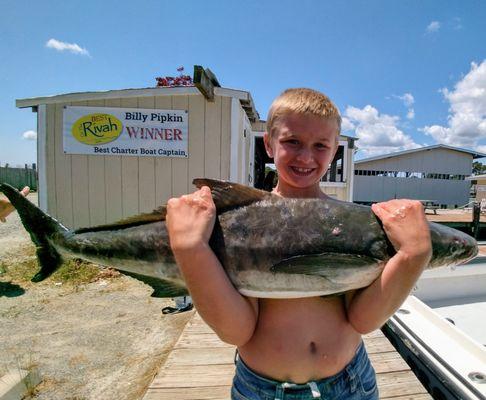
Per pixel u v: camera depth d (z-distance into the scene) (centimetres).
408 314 312
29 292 591
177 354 305
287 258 144
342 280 141
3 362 385
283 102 152
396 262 122
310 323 143
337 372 145
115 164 685
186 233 115
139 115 677
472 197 3522
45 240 219
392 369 275
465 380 224
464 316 419
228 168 680
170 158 683
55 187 685
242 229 147
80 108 677
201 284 115
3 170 2492
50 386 341
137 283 643
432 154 3012
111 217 692
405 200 130
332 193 984
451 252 170
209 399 248
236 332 127
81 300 566
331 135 153
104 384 345
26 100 672
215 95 671
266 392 143
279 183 168
